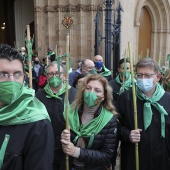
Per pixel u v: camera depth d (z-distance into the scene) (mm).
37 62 6508
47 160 1236
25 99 1303
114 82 3588
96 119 1941
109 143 1929
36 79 6012
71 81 4285
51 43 8484
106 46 7328
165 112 2041
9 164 1188
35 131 1242
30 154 1221
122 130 2213
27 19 11352
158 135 2070
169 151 2111
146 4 12469
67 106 1872
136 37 11484
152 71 2043
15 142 1217
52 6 8352
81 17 8219
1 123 1232
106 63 7371
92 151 1883
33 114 1273
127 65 3410
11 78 1239
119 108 2293
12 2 11125
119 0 8844
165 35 13414
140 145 2105
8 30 11242
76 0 8211
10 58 1238
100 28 8258
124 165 2311
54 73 2520
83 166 1948
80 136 1955
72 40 8375
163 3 12898
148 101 2100
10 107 1271
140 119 2133
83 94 2014
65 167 2023
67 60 1857
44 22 8531
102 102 2041
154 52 13492
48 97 2535
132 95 2211
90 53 8398
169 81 2988
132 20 10711
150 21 13242
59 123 2346
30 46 2072
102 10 8148
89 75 2041
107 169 2021
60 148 2174
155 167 2086
